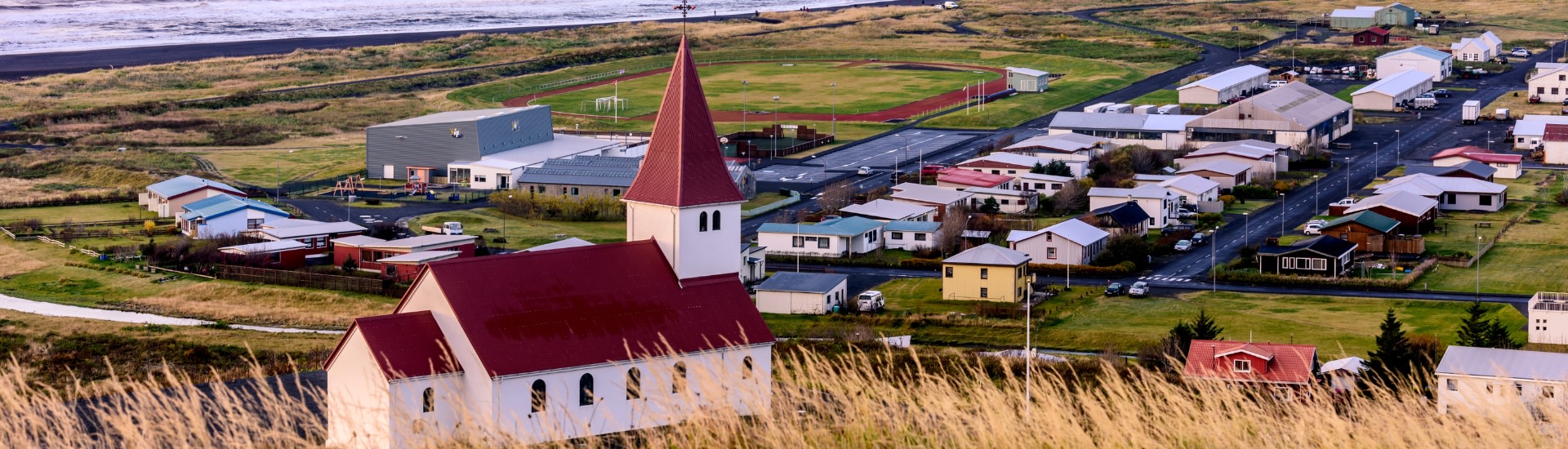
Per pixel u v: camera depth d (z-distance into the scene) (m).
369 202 102.44
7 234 88.81
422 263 74.62
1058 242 79.00
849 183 107.62
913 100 159.88
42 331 61.38
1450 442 15.02
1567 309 58.44
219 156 128.38
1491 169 103.94
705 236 40.91
